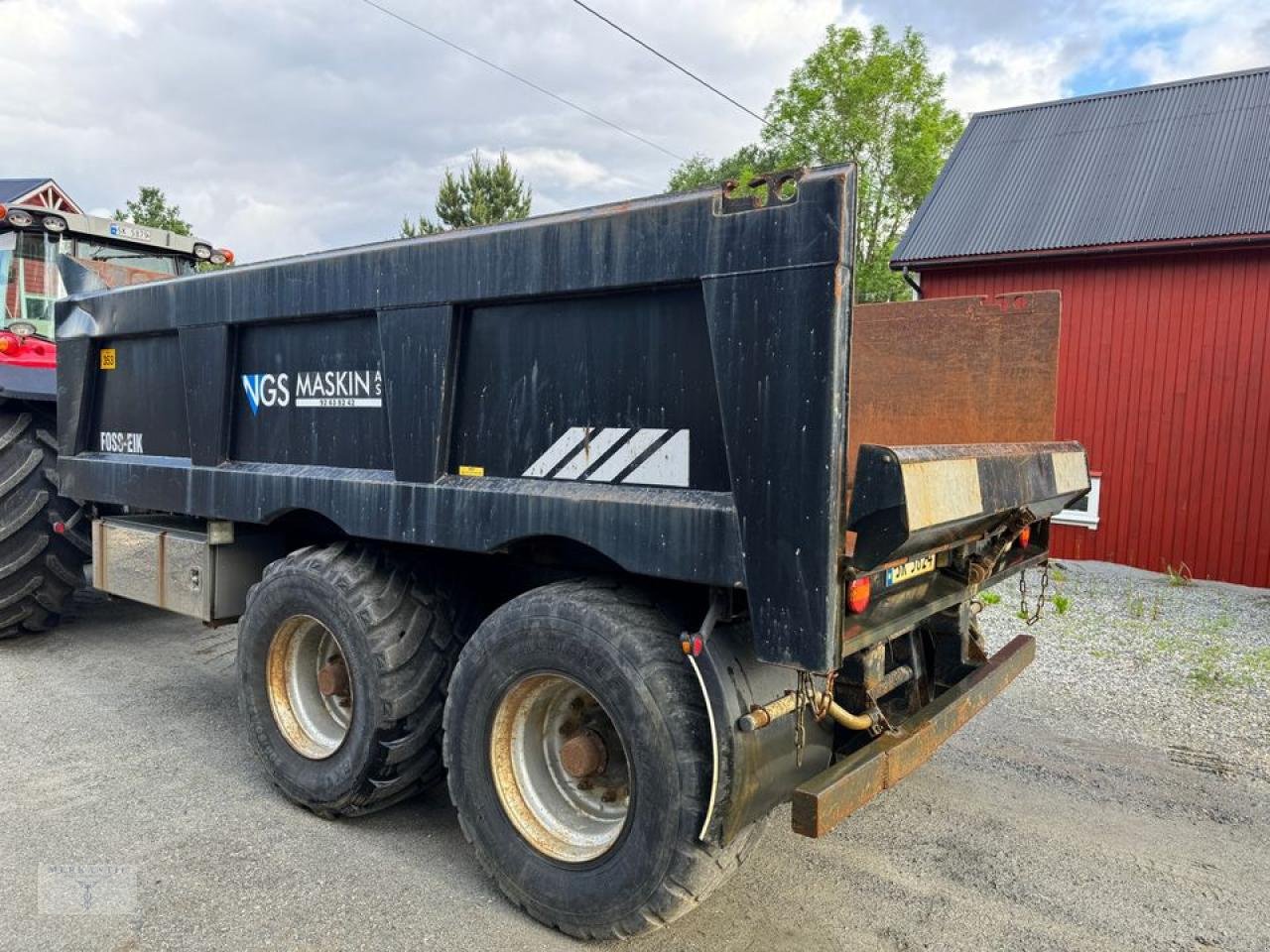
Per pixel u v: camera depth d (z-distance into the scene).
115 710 4.59
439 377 2.92
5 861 3.06
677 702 2.38
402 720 3.20
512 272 2.71
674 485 2.44
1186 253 9.59
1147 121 11.62
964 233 11.04
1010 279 10.68
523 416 2.79
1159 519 9.89
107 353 4.59
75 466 4.77
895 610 2.61
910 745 2.61
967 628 3.58
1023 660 3.57
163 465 4.18
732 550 2.26
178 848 3.18
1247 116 10.96
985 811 3.64
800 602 2.15
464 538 2.87
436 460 2.95
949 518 2.38
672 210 2.34
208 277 3.77
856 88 28.11
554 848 2.71
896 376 4.55
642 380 2.50
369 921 2.75
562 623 2.58
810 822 2.22
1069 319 10.30
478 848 2.86
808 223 2.09
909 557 2.51
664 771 2.37
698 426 2.39
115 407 4.57
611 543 2.50
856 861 3.21
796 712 2.44
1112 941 2.74
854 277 2.10
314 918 2.76
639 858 2.44
